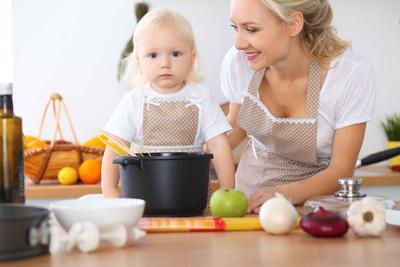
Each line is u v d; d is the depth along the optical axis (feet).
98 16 11.28
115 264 3.11
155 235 4.00
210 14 11.40
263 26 5.83
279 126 6.77
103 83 11.35
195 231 4.14
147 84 6.55
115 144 5.08
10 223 3.15
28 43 11.23
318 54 6.55
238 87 7.30
